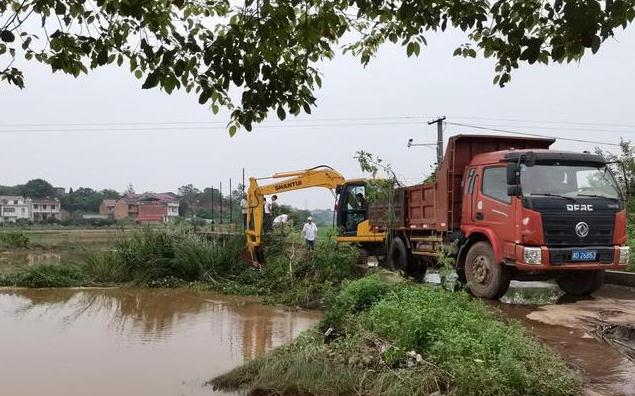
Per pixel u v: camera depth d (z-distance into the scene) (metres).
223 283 16.22
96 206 104.88
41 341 9.59
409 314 7.10
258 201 17.56
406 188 14.62
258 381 6.77
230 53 4.73
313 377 6.56
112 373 7.68
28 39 5.05
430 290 8.83
